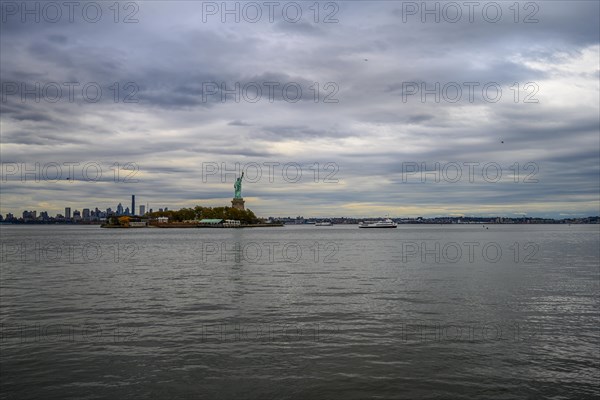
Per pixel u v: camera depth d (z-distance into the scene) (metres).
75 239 166.88
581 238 167.38
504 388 17.66
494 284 42.88
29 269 58.25
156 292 38.47
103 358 20.72
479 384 18.02
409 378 18.56
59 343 22.91
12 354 21.22
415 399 16.83
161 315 29.27
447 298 35.31
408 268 58.06
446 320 27.77
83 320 27.84
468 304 32.84
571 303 33.28
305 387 17.77
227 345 22.61
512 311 30.42
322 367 19.69
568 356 21.09
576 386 17.84
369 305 32.47
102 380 18.31
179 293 37.88
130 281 45.81
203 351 21.67
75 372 19.08
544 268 57.59
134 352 21.53
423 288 40.41
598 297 35.78
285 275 50.66
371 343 22.97
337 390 17.52
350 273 52.50
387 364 20.05
